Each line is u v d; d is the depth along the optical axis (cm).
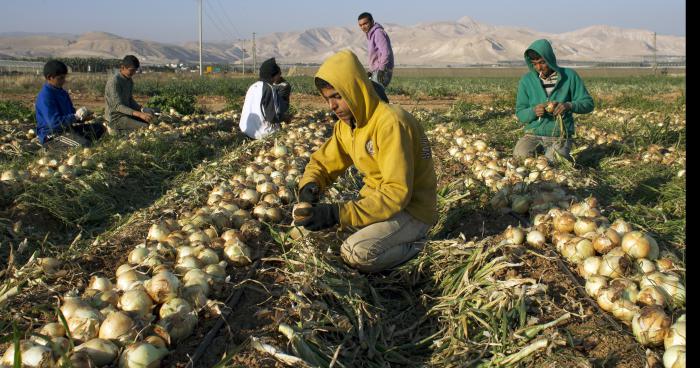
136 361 267
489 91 2786
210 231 436
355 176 679
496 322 321
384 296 390
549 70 720
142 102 2170
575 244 394
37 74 4019
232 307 340
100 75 3703
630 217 495
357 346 318
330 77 359
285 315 318
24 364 256
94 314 293
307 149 818
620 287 328
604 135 982
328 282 358
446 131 1054
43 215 560
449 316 339
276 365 281
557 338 292
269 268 379
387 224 394
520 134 1021
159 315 306
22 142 955
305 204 369
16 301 347
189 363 277
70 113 880
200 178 672
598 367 277
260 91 933
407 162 369
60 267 392
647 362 278
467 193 536
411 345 327
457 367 299
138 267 369
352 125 384
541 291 337
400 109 377
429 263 403
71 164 703
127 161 747
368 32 1068
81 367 258
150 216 522
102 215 590
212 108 1891
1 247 481
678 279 334
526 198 523
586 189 623
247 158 796
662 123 1101
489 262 379
